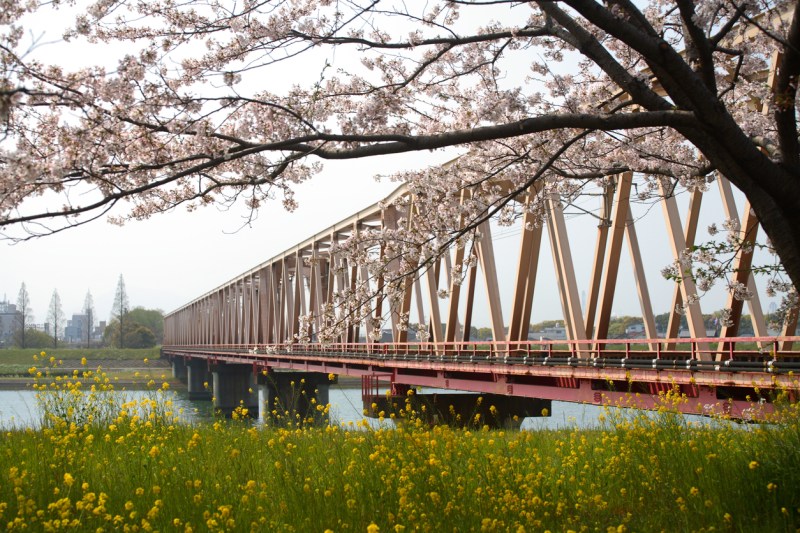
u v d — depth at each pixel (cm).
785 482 643
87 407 1202
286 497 660
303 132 820
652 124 632
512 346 2536
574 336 2195
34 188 664
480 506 629
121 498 685
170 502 647
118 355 13638
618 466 767
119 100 671
